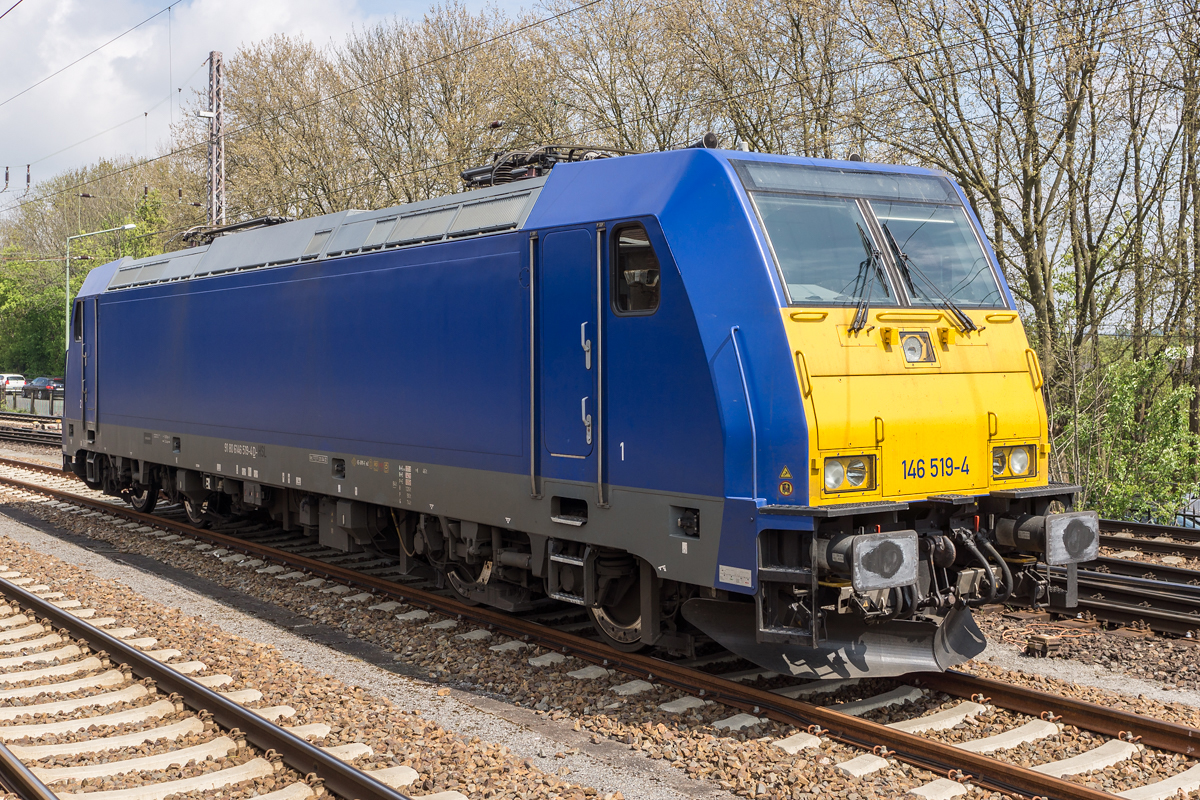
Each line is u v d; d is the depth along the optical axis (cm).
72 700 639
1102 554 1084
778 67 2233
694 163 621
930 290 647
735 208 596
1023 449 657
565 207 692
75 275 6631
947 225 688
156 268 1348
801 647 619
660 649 730
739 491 573
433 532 870
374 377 889
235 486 1199
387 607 891
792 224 611
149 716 608
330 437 957
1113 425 1603
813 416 560
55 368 6850
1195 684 662
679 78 2459
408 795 488
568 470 685
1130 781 492
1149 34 1761
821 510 541
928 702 612
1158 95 1808
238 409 1120
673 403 609
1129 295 1850
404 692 675
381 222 911
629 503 642
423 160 3195
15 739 565
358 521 963
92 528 1370
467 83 3041
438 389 807
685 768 531
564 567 714
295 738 525
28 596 870
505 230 737
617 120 2591
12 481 1784
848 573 544
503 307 737
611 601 715
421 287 826
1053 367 1841
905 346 612
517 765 527
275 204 3481
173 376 1270
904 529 594
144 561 1160
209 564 1119
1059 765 505
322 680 684
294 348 1012
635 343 634
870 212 651
